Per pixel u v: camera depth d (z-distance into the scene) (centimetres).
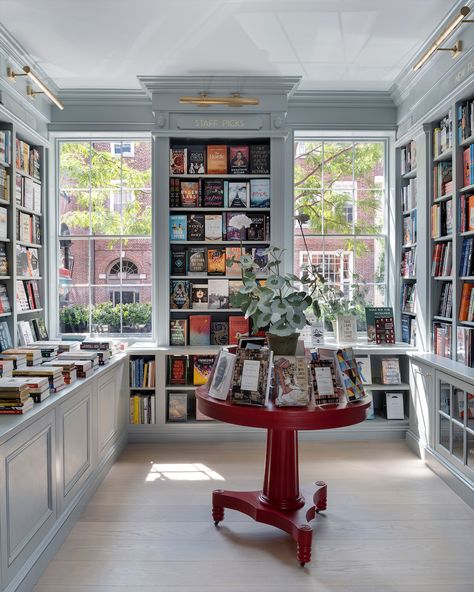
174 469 411
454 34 375
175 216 503
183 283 504
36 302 496
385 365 500
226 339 511
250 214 513
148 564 267
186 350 478
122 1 342
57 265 539
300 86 504
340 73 471
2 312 414
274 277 295
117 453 439
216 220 504
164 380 483
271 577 255
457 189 397
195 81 475
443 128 431
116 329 541
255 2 345
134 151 542
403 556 275
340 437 492
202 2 344
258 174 504
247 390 271
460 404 359
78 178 541
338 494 360
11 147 426
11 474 224
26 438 241
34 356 361
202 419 489
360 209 551
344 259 550
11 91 414
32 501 250
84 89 504
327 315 522
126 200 542
